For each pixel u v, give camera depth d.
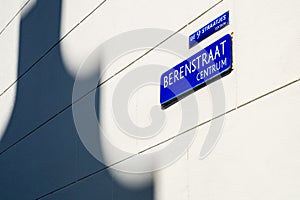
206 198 7.50
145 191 8.44
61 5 11.38
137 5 9.52
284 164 6.70
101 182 9.27
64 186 10.09
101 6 10.30
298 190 6.50
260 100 7.16
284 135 6.78
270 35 7.25
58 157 10.42
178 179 7.97
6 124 12.40
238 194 7.11
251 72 7.36
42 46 11.66
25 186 11.26
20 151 11.68
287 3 7.14
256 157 7.01
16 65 12.45
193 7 8.45
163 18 8.95
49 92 11.09
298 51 6.89
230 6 7.87
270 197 6.75
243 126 7.27
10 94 12.48
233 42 7.70
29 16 12.40
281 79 6.99
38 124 11.23
